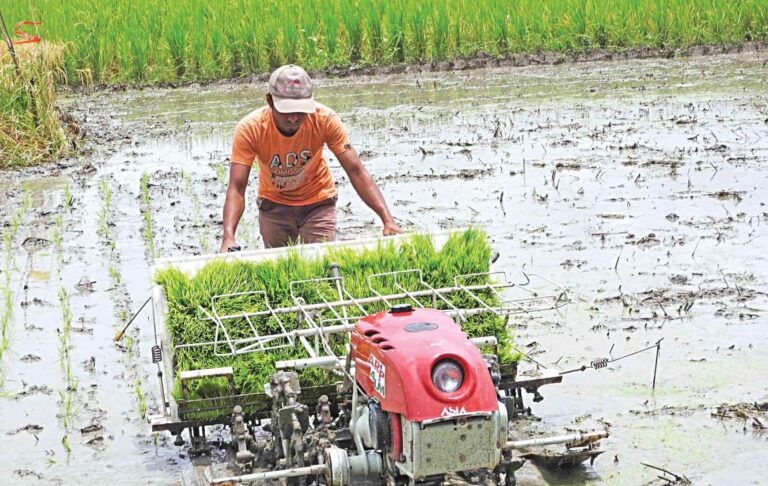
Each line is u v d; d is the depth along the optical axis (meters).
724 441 6.70
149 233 11.43
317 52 24.08
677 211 11.82
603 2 24.39
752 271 9.79
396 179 13.91
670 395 7.41
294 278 6.90
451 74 23.22
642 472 6.35
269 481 6.17
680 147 14.88
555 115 17.75
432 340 5.34
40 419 7.49
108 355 8.59
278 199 8.24
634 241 10.80
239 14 24.62
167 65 23.75
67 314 9.27
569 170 13.95
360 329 5.79
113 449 7.00
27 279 10.52
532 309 7.01
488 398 5.21
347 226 11.78
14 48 17.56
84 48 23.75
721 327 8.54
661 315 8.84
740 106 17.66
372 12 24.14
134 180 14.64
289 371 6.16
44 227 12.41
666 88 19.81
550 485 6.21
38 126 16.48
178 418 6.50
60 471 6.70
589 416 7.12
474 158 14.94
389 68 23.80
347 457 5.49
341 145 7.93
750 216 11.49
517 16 24.36
